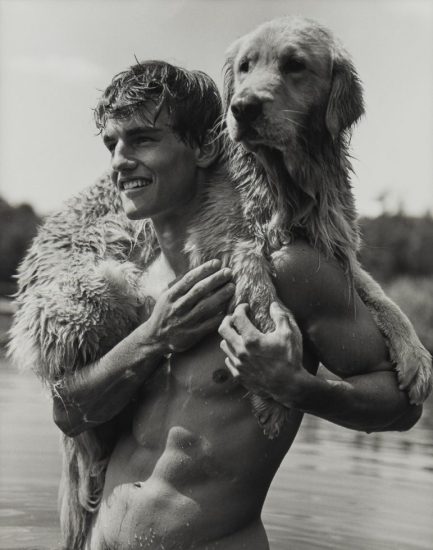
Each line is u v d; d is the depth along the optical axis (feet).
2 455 9.95
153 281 6.39
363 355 6.05
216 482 6.05
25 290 6.56
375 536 7.95
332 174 5.97
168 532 6.03
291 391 5.70
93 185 6.68
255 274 5.84
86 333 6.19
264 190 5.93
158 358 6.08
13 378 15.01
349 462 10.19
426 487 9.27
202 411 6.05
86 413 6.22
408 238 34.01
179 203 6.21
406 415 6.27
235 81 5.95
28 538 7.69
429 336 22.53
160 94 6.14
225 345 5.78
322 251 5.98
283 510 8.57
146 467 6.16
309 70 5.76
